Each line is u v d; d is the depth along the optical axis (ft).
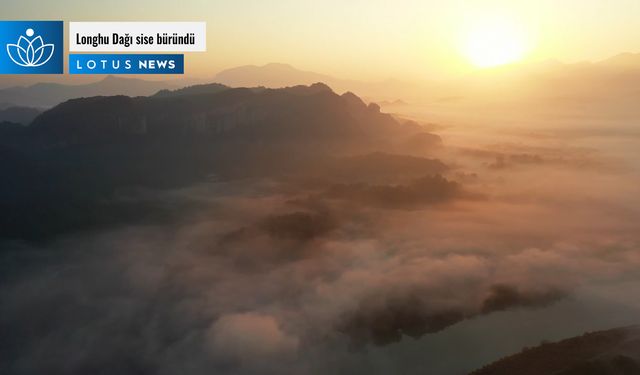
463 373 228.43
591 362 151.74
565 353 177.88
